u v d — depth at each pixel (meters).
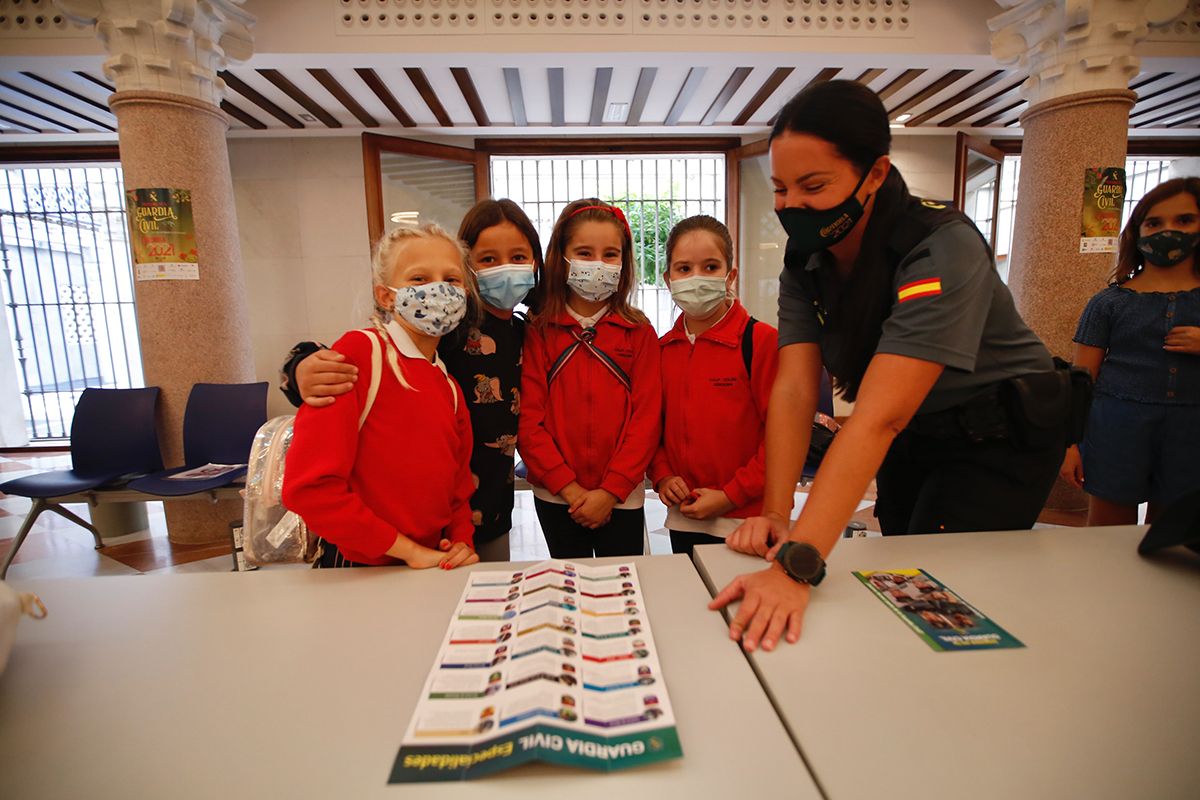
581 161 5.27
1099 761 0.46
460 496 1.13
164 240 2.70
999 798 0.42
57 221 5.11
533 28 2.96
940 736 0.49
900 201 0.88
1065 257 2.84
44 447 5.07
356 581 0.83
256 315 4.55
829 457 0.78
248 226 4.46
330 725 0.52
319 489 0.88
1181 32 3.13
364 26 2.94
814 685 0.56
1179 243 1.70
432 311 1.02
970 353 0.78
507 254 1.34
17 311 5.12
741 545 0.89
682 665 0.60
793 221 0.87
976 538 0.93
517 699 0.52
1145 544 0.85
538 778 0.45
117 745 0.50
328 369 0.89
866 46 3.08
